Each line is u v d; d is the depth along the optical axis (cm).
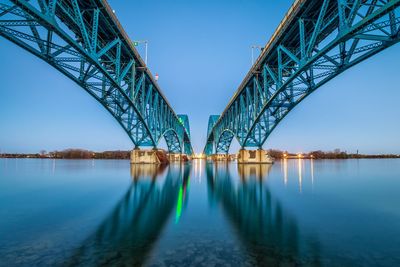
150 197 1463
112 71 2833
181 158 8019
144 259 580
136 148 4412
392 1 1029
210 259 582
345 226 861
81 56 1712
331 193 1619
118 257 591
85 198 1417
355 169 4612
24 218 956
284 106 3077
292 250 640
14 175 3064
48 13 1316
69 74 2050
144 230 811
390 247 661
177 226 858
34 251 624
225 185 2048
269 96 2891
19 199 1376
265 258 588
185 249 644
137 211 1093
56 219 944
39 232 781
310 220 942
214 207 1183
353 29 1255
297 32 2284
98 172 3503
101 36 2419
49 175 3025
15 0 1112
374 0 1423
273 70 3003
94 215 1012
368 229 827
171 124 6328
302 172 3609
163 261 569
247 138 3994
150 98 3853
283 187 1922
